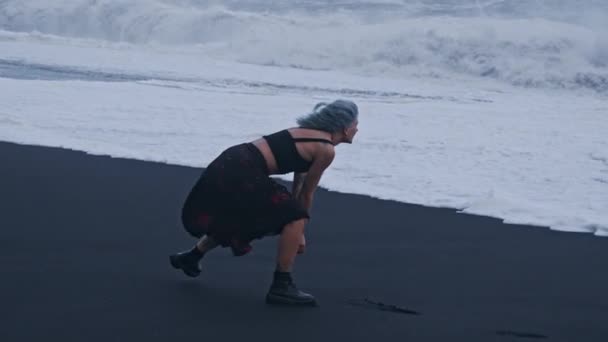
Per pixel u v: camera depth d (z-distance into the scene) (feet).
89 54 151.74
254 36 172.14
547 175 53.16
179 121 68.90
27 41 170.71
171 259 25.49
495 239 33.47
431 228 35.01
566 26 163.22
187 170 46.19
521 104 111.55
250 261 28.37
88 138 57.52
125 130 62.23
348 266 28.35
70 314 21.56
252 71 140.87
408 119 81.76
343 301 24.17
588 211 42.04
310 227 34.24
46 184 39.83
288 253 23.27
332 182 45.03
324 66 158.20
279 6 190.49
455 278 27.40
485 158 59.00
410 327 21.94
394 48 157.69
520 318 23.31
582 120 90.43
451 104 104.17
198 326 21.20
